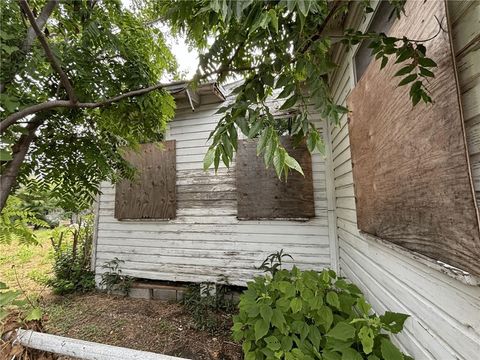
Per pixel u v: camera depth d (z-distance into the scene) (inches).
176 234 141.9
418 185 38.9
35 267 199.5
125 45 79.4
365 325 48.1
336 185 111.5
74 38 73.8
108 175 85.0
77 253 169.8
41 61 55.2
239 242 131.3
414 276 45.3
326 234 118.7
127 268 148.2
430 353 40.3
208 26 42.0
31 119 61.2
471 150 28.9
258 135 27.6
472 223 27.9
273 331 66.6
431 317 40.0
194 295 128.4
